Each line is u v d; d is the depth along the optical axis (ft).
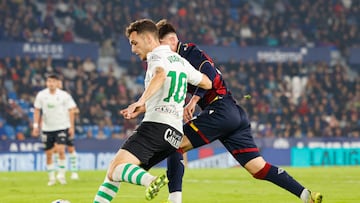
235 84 256.11
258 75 267.18
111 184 52.95
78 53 258.37
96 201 53.16
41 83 240.12
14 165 186.70
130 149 51.93
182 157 62.64
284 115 244.63
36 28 260.42
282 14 301.02
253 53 277.03
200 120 63.31
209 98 63.77
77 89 235.20
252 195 91.66
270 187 107.14
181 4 288.10
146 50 53.67
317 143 215.31
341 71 276.82
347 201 82.89
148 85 50.19
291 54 280.51
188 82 55.52
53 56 255.29
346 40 297.74
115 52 270.46
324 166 199.00
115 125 230.89
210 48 274.16
